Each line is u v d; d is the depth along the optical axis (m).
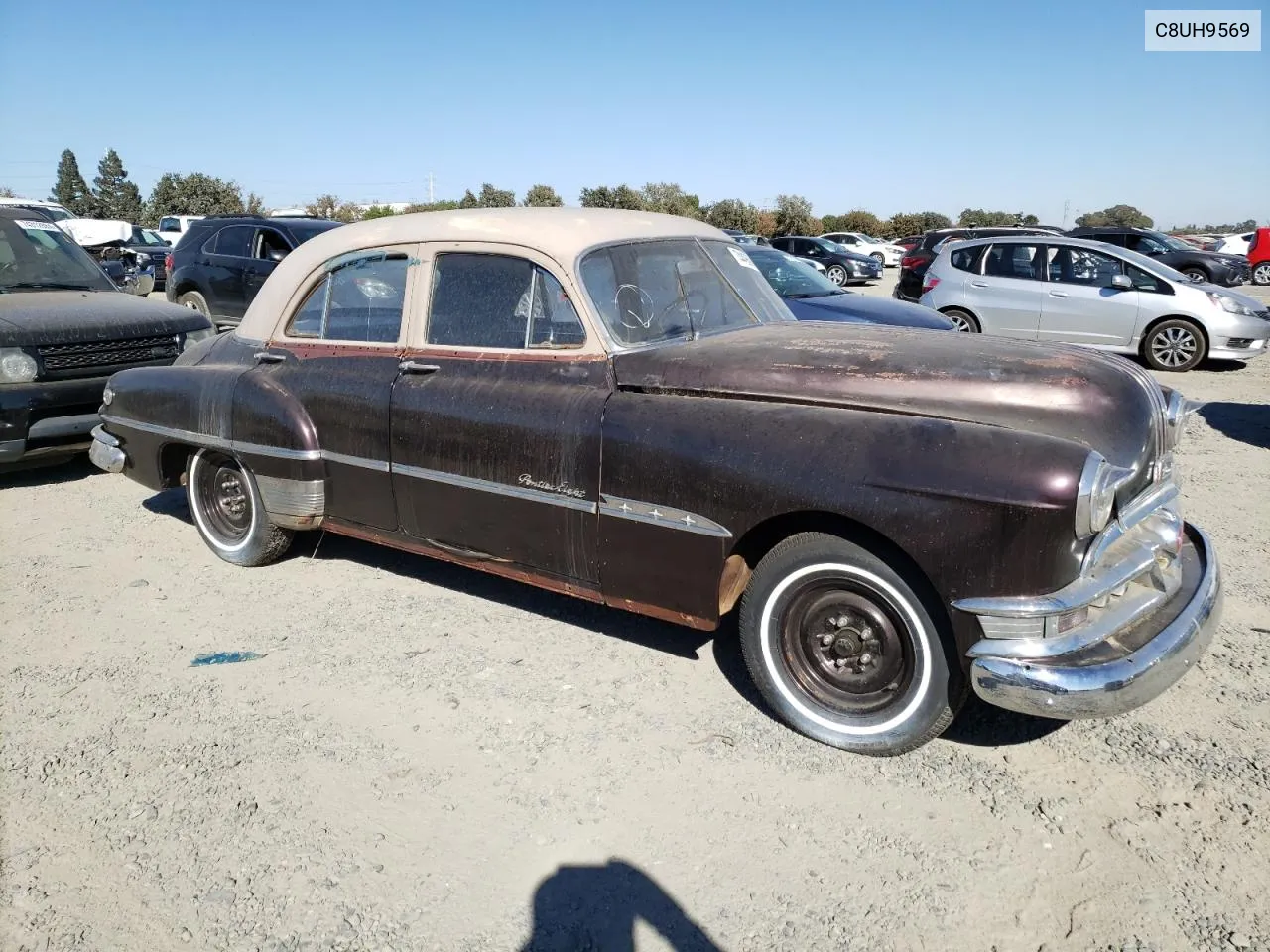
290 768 3.14
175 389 4.82
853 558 2.98
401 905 2.52
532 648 3.99
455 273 3.93
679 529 3.22
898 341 3.47
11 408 6.09
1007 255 11.84
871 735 3.11
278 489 4.39
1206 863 2.62
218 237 12.26
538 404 3.56
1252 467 6.65
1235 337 10.73
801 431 3.03
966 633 2.78
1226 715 3.36
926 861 2.66
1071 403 2.96
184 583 4.73
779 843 2.75
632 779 3.06
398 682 3.70
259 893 2.57
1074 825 2.80
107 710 3.52
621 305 3.64
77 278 7.75
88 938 2.42
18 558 5.10
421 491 3.93
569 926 2.45
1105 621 2.78
